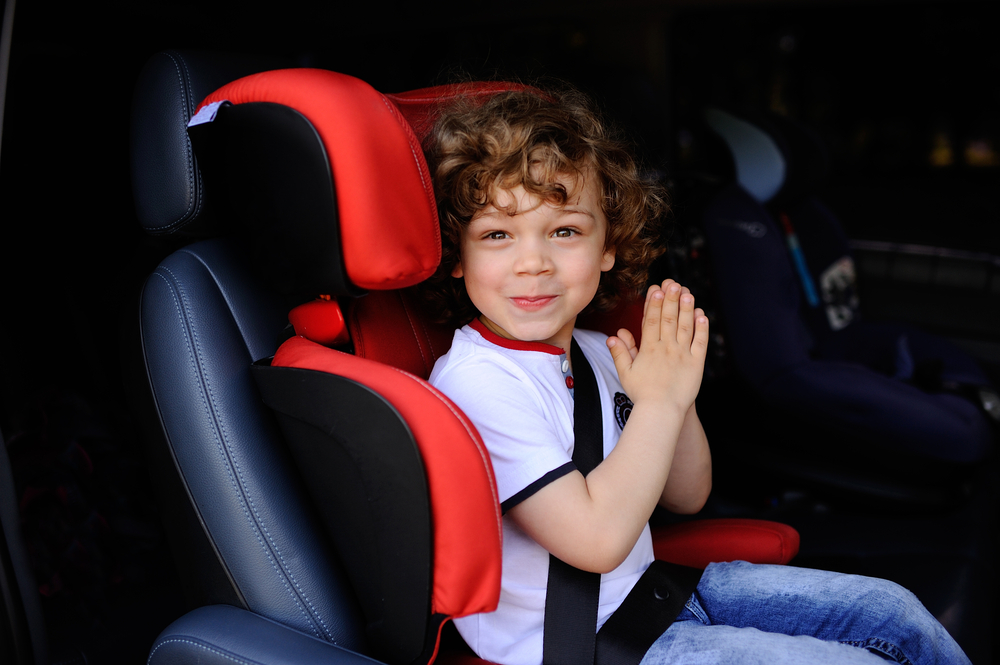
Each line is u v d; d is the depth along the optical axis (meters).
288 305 0.92
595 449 0.88
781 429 1.74
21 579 0.88
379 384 0.69
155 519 1.49
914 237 2.48
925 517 1.67
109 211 1.60
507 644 0.81
